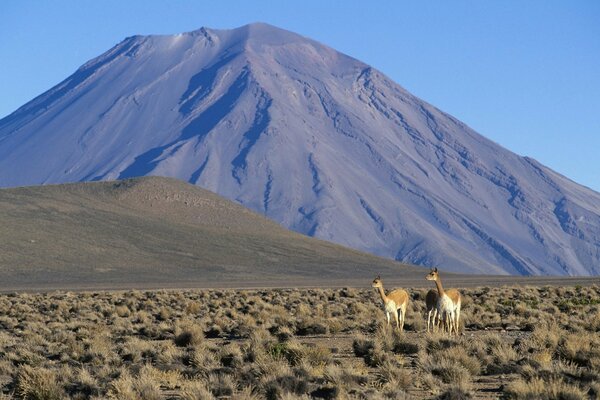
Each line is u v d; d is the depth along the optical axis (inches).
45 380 1047.0
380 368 1129.4
